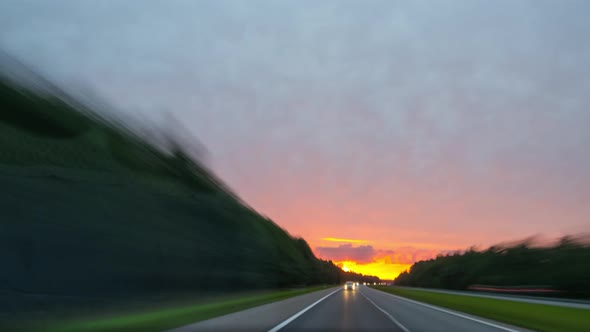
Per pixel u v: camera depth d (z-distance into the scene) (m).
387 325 20.47
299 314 25.02
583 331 19.44
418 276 183.12
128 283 31.39
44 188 28.77
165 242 39.12
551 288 62.97
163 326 16.45
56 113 36.03
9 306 21.44
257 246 70.06
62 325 15.90
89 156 36.19
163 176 47.97
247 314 23.62
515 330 19.16
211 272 48.00
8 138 30.12
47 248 26.14
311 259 149.25
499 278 92.19
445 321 23.05
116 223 33.25
